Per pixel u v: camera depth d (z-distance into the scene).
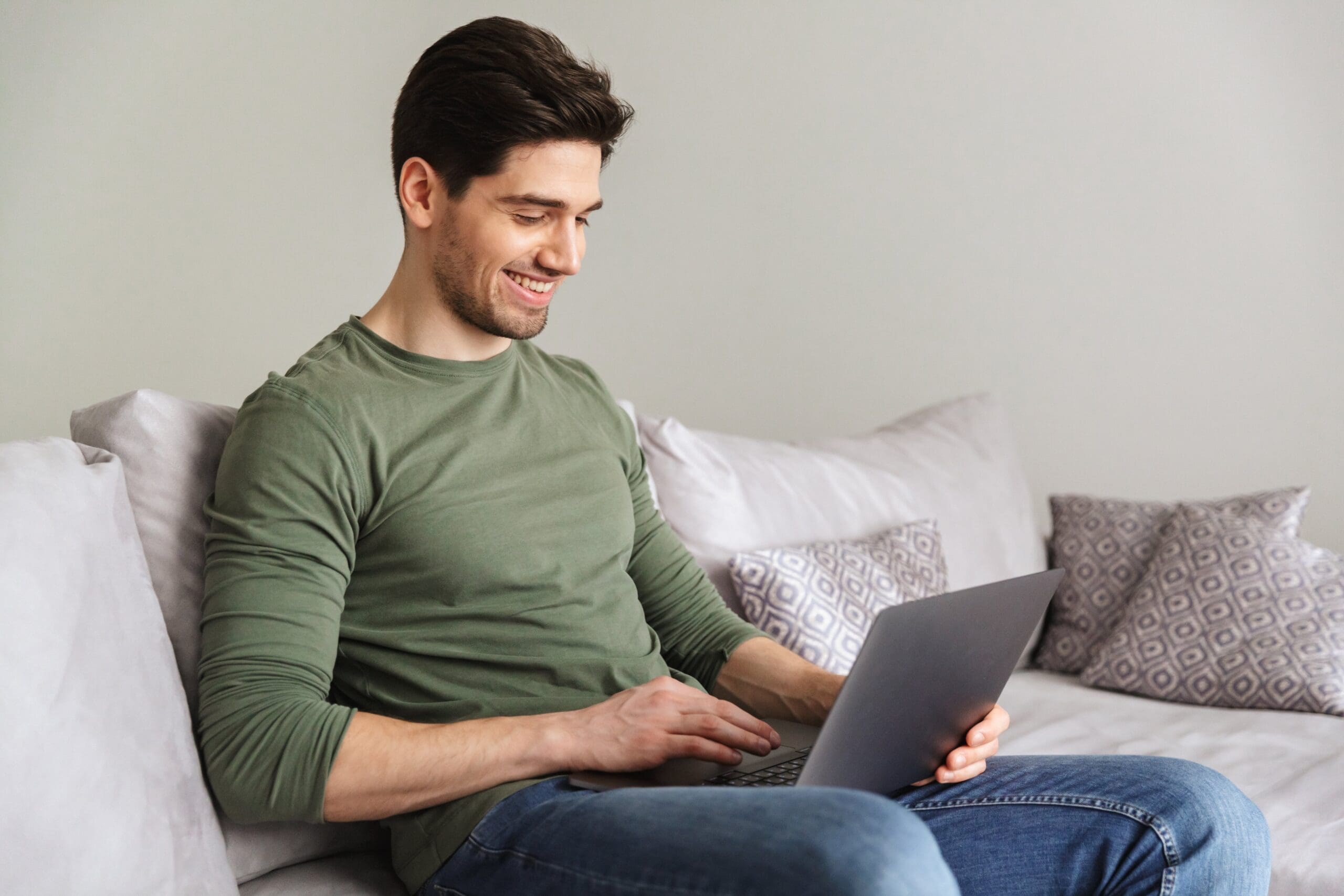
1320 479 2.72
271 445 1.05
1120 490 2.88
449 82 1.13
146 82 2.72
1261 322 2.75
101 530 1.01
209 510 1.08
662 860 0.82
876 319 3.02
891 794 1.16
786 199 3.05
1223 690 1.93
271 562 1.02
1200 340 2.80
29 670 0.87
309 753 0.95
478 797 0.99
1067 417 2.91
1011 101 2.91
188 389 2.78
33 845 0.83
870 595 1.83
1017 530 2.30
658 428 1.91
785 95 3.03
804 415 3.07
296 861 1.13
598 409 1.36
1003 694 2.03
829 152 3.02
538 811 0.94
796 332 3.06
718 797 0.86
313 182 2.87
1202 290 2.80
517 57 1.12
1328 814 1.42
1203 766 1.13
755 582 1.75
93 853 0.87
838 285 3.04
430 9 2.95
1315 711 1.87
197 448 1.16
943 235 2.97
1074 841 1.08
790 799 0.83
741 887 0.77
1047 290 2.91
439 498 1.11
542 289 1.18
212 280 2.79
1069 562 2.28
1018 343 2.94
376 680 1.12
